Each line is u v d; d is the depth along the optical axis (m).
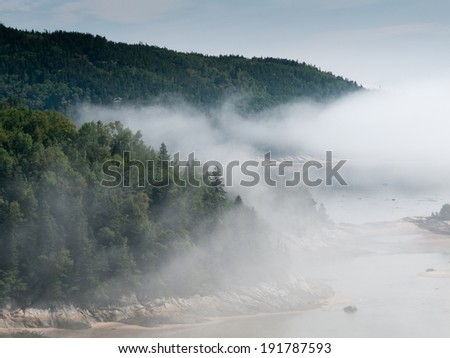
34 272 148.12
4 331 140.62
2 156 158.75
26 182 157.12
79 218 154.25
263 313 158.75
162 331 144.88
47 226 150.25
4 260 147.12
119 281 154.00
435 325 146.88
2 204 150.75
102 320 149.12
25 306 146.25
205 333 143.12
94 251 153.62
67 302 148.62
